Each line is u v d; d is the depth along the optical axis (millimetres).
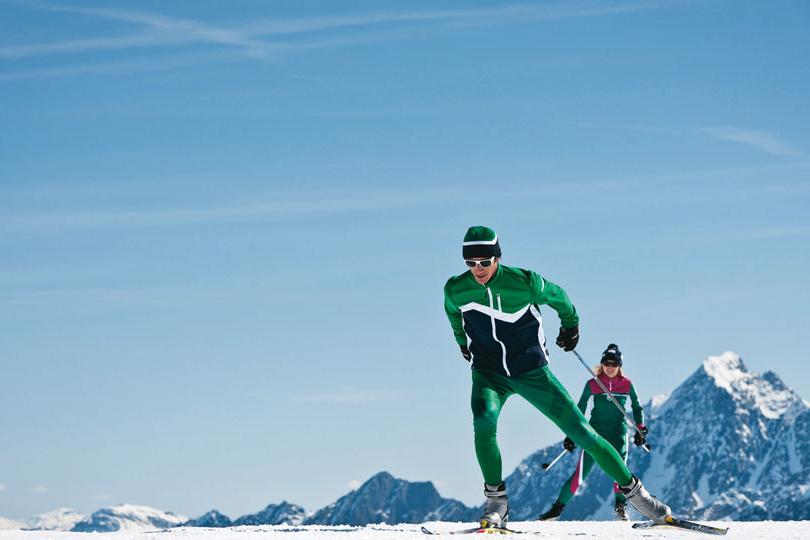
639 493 8047
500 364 7680
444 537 7234
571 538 7352
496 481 7602
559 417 7762
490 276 7492
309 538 7512
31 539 7703
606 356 12695
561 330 8297
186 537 7934
